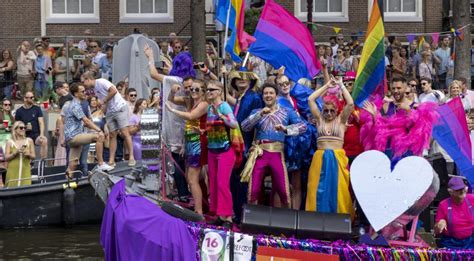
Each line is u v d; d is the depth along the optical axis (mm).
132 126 25125
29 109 28250
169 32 42719
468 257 14445
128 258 14656
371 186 14492
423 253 14312
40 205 25188
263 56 17453
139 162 23922
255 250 14289
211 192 15484
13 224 25094
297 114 15562
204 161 15750
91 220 25469
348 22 42531
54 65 34562
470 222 15656
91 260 20703
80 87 24703
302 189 16156
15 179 25594
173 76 17000
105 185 16203
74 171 25094
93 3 42688
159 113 16125
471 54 35938
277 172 15414
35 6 42375
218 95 15289
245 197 16141
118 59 29516
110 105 24047
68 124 24672
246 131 15625
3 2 42250
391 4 42906
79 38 34938
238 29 17547
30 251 21734
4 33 42344
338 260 14195
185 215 14680
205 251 14383
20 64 34625
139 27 42688
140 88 29125
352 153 15930
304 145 15633
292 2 42812
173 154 16812
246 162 15586
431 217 17141
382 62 15906
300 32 17578
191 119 15633
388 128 15250
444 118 15305
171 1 42688
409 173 14406
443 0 42750
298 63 17469
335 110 15328
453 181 15648
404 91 15375
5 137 26531
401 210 14375
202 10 31406
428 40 36562
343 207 15195
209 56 30297
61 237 23516
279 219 14398
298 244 14234
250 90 16109
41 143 27922
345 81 16812
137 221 14633
